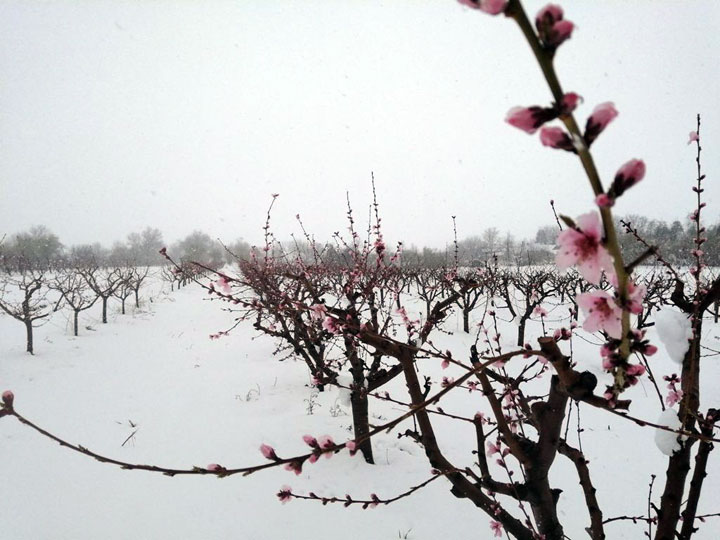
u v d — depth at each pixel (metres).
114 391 7.88
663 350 9.87
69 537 3.99
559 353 1.14
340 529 4.12
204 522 4.21
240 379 8.72
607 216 0.53
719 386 7.92
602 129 0.47
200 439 5.96
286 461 1.06
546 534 1.81
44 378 8.39
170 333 13.41
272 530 4.11
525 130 0.47
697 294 1.60
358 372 4.97
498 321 13.90
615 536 4.29
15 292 18.69
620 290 0.62
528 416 1.99
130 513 4.34
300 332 5.83
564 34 0.43
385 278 5.14
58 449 5.57
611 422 6.79
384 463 5.39
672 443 1.53
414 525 4.20
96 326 13.94
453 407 7.14
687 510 1.61
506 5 0.44
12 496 4.55
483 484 1.92
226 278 2.55
